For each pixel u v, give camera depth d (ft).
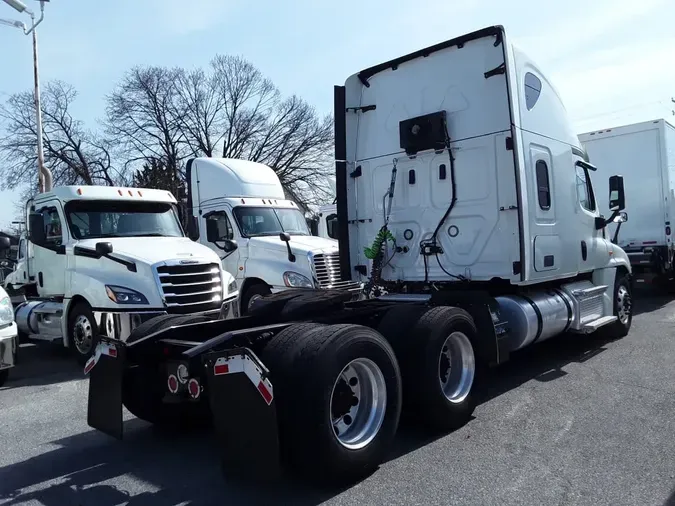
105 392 16.02
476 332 18.49
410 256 23.71
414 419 17.13
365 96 25.07
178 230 34.01
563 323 24.41
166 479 14.73
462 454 15.37
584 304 26.35
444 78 22.61
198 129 132.67
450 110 22.43
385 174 24.38
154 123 129.70
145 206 33.19
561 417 17.98
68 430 19.12
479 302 19.40
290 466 13.53
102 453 16.84
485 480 13.71
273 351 13.84
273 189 43.80
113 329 27.02
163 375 16.75
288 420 13.08
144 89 128.36
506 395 20.66
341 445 13.42
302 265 36.45
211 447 17.08
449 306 18.65
